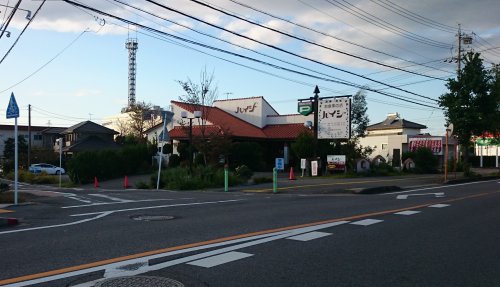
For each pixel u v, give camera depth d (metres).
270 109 49.25
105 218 11.69
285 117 47.34
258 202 15.81
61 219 11.55
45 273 6.27
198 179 25.52
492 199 16.91
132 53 77.50
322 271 6.46
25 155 59.44
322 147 36.22
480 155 60.28
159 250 7.76
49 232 9.55
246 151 39.81
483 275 6.35
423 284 5.91
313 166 33.19
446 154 28.09
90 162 35.84
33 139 86.44
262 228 10.02
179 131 41.84
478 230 9.90
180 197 18.16
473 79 30.36
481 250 7.90
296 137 39.94
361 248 7.98
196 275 6.20
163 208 13.94
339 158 33.59
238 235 9.16
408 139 51.09
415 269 6.62
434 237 9.05
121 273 6.27
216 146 36.06
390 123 66.69
